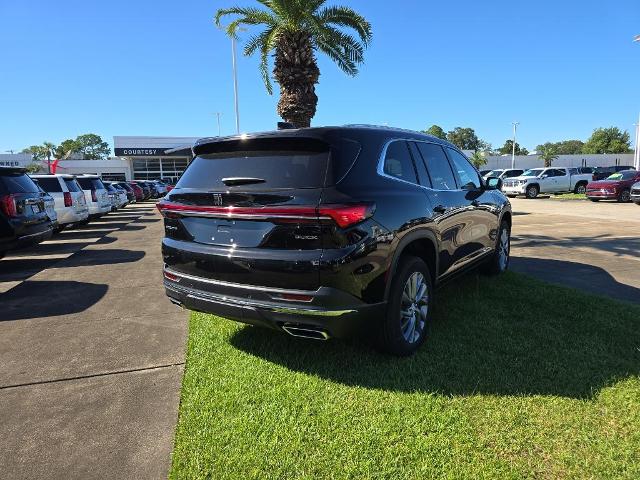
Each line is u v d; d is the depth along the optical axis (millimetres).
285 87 12492
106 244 10789
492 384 3160
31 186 7816
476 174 5551
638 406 2859
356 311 3035
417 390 3105
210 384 3299
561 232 10453
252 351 3824
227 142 3500
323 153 3131
